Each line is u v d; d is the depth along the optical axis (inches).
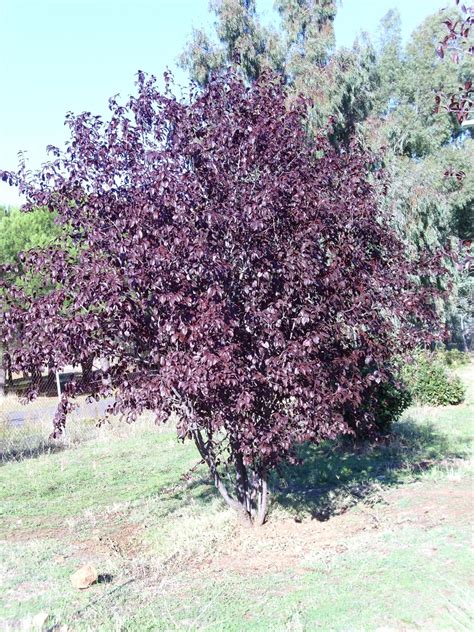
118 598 182.5
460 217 1133.1
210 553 220.8
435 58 1105.4
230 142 222.2
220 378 190.2
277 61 910.4
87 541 253.4
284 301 203.6
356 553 197.9
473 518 223.1
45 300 214.5
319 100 812.0
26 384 967.6
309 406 206.5
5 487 353.1
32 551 238.8
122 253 208.7
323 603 159.6
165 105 227.8
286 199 213.0
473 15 193.5
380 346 228.7
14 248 839.1
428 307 253.0
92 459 419.8
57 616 168.7
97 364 236.1
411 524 227.3
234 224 203.9
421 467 329.7
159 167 214.7
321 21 947.3
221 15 924.0
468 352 962.1
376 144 777.6
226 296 201.6
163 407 211.3
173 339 191.5
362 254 226.4
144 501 311.1
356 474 326.3
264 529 241.1
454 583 160.2
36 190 233.5
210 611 165.3
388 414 373.4
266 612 160.2
